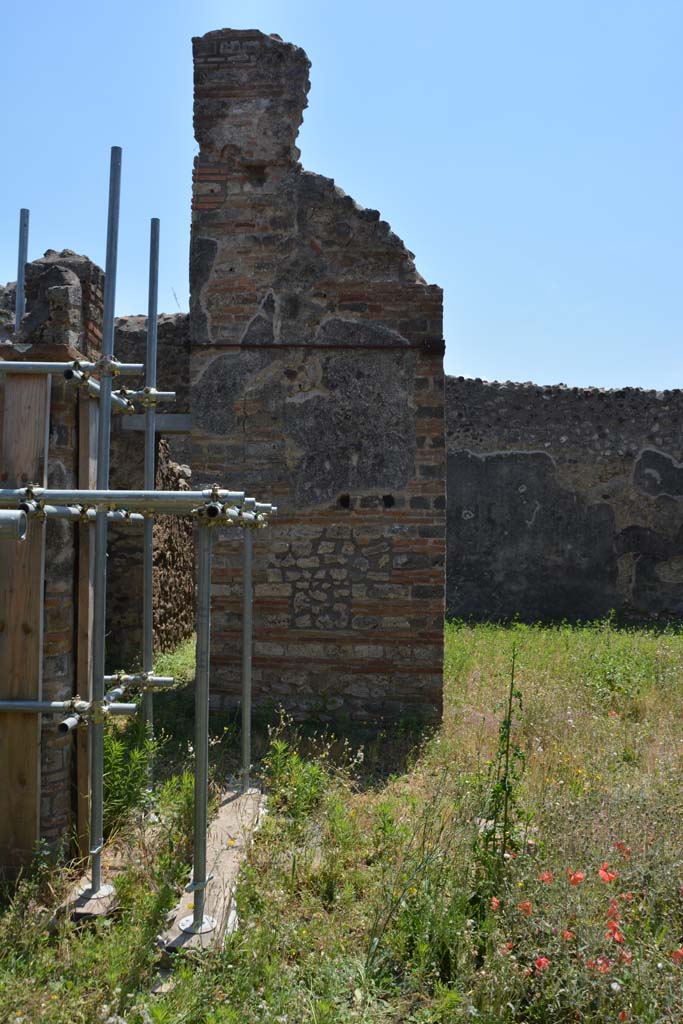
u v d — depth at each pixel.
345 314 6.86
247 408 6.94
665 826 3.96
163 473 9.41
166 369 9.52
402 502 6.82
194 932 3.38
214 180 6.98
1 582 3.85
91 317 5.03
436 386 6.80
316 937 3.40
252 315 6.95
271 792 5.11
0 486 3.87
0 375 3.89
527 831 3.93
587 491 12.89
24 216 5.21
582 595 12.85
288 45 6.93
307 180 6.89
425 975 3.21
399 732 6.35
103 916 3.46
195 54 7.01
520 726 6.29
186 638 10.70
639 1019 2.81
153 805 4.56
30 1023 2.78
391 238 6.84
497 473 12.88
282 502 6.91
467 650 9.28
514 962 3.05
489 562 12.86
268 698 6.88
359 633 6.82
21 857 3.82
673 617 12.80
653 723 6.65
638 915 3.45
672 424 12.95
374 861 4.11
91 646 4.12
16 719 3.83
